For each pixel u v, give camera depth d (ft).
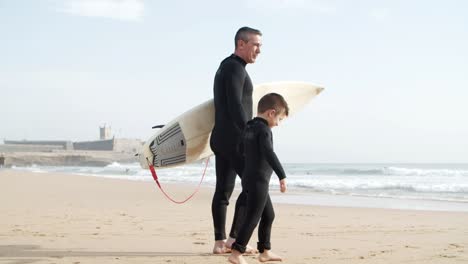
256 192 12.98
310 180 90.12
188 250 16.01
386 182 81.20
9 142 550.77
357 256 14.82
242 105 15.06
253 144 13.15
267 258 13.84
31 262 13.60
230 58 15.44
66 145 536.83
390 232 21.01
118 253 15.26
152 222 23.93
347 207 34.86
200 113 18.04
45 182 64.90
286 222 25.05
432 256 14.84
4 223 22.65
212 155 18.53
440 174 128.06
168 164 18.48
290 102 20.67
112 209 30.76
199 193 49.37
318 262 13.83
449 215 29.01
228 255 14.96
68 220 24.16
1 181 66.13
